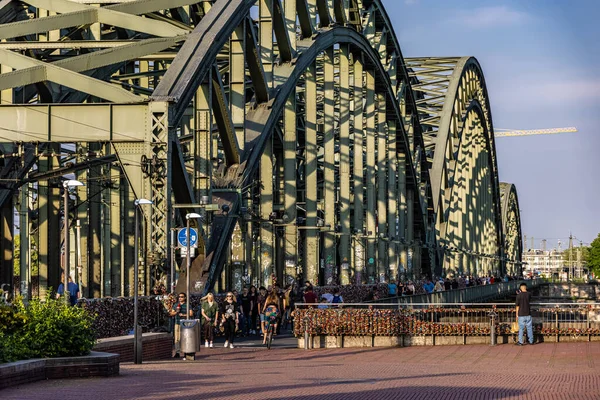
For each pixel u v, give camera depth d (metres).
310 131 61.34
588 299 131.50
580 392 21.84
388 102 80.81
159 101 35.03
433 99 105.19
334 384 22.73
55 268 47.38
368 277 74.62
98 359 23.75
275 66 53.97
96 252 51.72
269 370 27.22
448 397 20.39
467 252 119.38
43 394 19.80
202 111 41.09
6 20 42.34
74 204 49.84
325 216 63.50
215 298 42.66
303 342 39.34
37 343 23.69
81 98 44.88
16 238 97.50
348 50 66.81
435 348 38.25
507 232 199.62
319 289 55.88
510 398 20.44
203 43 39.38
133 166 35.09
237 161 46.06
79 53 46.19
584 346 37.72
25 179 39.47
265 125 49.16
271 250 55.56
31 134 35.19
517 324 39.25
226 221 43.78
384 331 39.38
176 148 36.56
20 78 35.97
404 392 21.19
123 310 32.91
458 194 116.62
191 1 41.59
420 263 96.50
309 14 57.44
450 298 67.12
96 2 41.53
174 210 38.94
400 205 88.44
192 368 27.53
